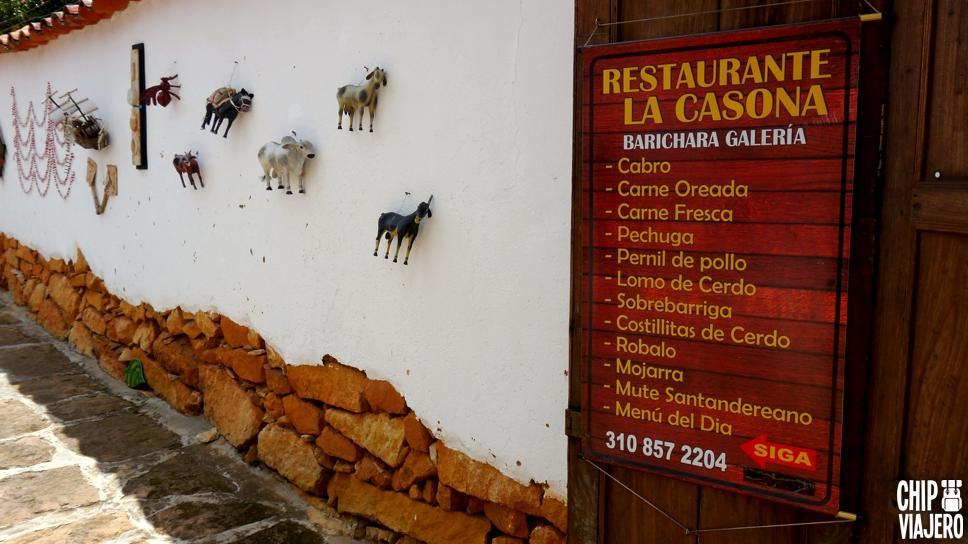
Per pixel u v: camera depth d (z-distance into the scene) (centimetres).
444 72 297
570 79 254
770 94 192
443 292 307
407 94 315
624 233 218
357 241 350
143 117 535
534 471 278
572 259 232
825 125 186
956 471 177
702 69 201
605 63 216
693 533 219
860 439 190
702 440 211
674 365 214
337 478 371
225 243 452
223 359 457
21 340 676
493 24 277
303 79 377
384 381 341
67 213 684
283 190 397
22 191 791
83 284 652
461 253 298
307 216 381
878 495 188
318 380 378
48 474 412
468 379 300
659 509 224
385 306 337
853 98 182
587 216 224
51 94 698
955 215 170
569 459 242
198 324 488
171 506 379
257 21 407
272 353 416
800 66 188
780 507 204
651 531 227
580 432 234
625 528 232
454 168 297
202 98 465
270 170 398
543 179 265
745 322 202
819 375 192
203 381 480
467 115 289
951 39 170
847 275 186
